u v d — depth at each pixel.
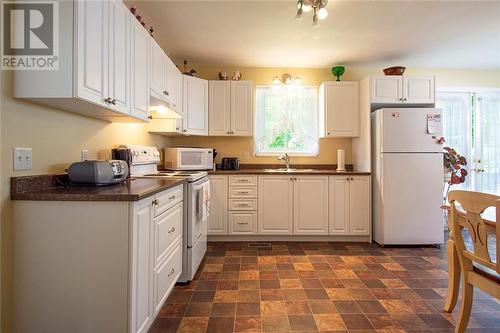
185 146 4.03
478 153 4.06
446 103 4.09
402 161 3.26
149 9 2.47
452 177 3.53
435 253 3.08
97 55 1.51
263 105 4.07
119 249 1.36
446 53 3.48
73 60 1.34
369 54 3.51
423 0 2.35
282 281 2.36
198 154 3.56
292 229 3.47
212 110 3.73
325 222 3.47
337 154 3.94
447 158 3.51
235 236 3.50
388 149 3.27
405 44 3.21
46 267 1.36
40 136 1.52
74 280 1.36
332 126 3.72
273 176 3.47
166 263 1.85
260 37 3.03
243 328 1.71
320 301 2.03
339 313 1.87
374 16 2.59
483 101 4.07
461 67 3.99
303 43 3.17
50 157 1.60
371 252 3.11
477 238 1.46
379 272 2.55
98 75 1.52
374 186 3.47
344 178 3.47
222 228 3.46
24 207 1.36
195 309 1.92
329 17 2.60
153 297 1.64
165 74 2.69
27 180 1.41
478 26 2.80
